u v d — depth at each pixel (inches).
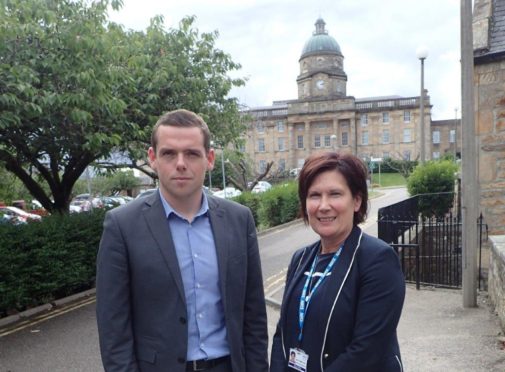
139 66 316.8
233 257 84.0
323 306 73.9
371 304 71.3
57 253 266.2
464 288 225.9
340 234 78.4
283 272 350.0
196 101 374.6
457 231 327.9
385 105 2839.6
